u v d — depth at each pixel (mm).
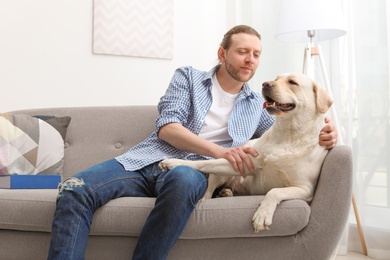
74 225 1462
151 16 3045
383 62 2504
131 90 3002
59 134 2248
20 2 2678
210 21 3326
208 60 3307
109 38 2904
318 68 2854
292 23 2492
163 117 1869
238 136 1897
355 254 2631
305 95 1625
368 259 2502
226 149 1716
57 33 2773
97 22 2871
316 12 2436
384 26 2496
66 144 2316
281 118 1639
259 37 1992
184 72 2002
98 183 1585
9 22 2652
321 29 2574
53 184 1981
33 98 2715
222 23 3389
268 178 1678
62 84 2789
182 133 1782
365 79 2586
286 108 1614
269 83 1622
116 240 1623
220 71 2008
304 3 2467
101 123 2340
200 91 1942
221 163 1671
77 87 2832
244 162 1680
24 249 1663
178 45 3184
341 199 1568
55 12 2768
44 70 2742
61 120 2299
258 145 1738
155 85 3088
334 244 1592
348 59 2676
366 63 2582
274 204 1520
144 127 2309
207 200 1600
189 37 3229
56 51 2771
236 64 1914
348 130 2654
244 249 1589
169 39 3115
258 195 1716
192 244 1593
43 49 2738
